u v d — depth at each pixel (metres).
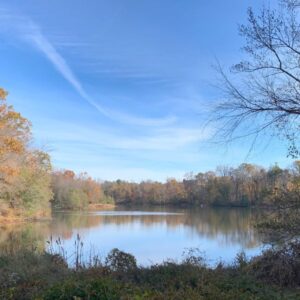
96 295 7.04
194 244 24.64
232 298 7.58
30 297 7.83
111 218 58.28
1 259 11.97
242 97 12.94
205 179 111.19
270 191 11.93
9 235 32.00
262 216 11.99
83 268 11.41
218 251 20.78
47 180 61.62
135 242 26.58
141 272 10.35
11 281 9.18
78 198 95.00
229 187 90.00
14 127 44.03
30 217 54.69
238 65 12.82
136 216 64.25
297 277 9.98
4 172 43.84
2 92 41.94
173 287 8.65
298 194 11.23
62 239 28.17
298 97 10.38
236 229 35.78
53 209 93.06
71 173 119.50
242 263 11.56
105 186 144.25
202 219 53.25
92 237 30.19
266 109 10.59
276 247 11.06
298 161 12.31
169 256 19.94
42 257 12.68
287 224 10.94
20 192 53.38
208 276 9.66
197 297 7.48
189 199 119.44
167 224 44.47
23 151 47.69
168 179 134.50
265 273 10.34
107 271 10.54
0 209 49.41
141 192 137.00
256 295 8.17
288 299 8.20
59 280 9.02
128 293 7.43
